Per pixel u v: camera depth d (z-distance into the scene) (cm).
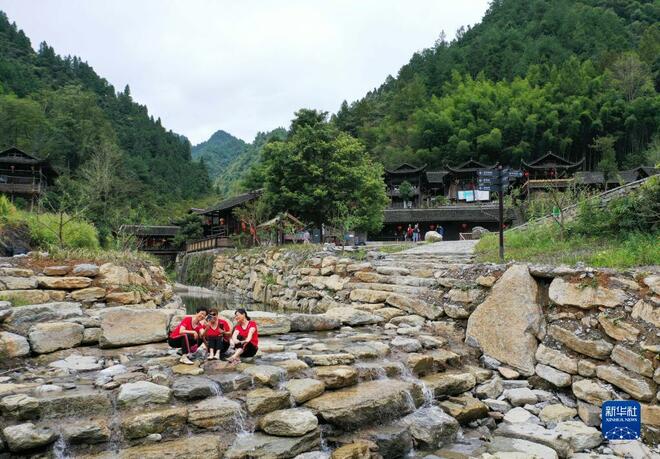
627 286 758
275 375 625
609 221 1172
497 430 671
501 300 891
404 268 1264
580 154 6688
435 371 801
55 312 770
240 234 2928
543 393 766
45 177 4212
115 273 1131
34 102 7138
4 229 1401
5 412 482
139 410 525
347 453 525
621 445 622
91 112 7769
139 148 9300
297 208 2417
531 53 8669
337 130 2608
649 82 6881
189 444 489
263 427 545
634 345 699
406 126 7888
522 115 6744
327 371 670
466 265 1109
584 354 752
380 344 832
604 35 8912
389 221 4528
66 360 667
